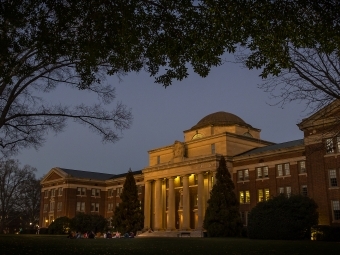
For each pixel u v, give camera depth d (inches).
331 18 585.3
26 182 4101.9
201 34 645.3
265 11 592.1
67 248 949.2
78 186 3774.6
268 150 2488.9
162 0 649.6
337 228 1620.3
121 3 621.6
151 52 707.4
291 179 2289.6
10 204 4192.9
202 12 637.3
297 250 912.9
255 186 2472.9
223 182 2250.2
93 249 922.7
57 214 3732.8
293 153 2315.5
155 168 2997.0
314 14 621.9
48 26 660.1
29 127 1004.6
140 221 2726.4
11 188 3929.6
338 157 1900.8
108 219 3782.0
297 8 597.3
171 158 3019.2
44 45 697.0
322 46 653.3
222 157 2309.3
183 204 2728.8
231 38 626.2
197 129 2989.7
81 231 2930.6
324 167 1941.4
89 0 624.1
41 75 893.8
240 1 585.3
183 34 655.8
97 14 631.2
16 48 661.9
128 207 2741.1
